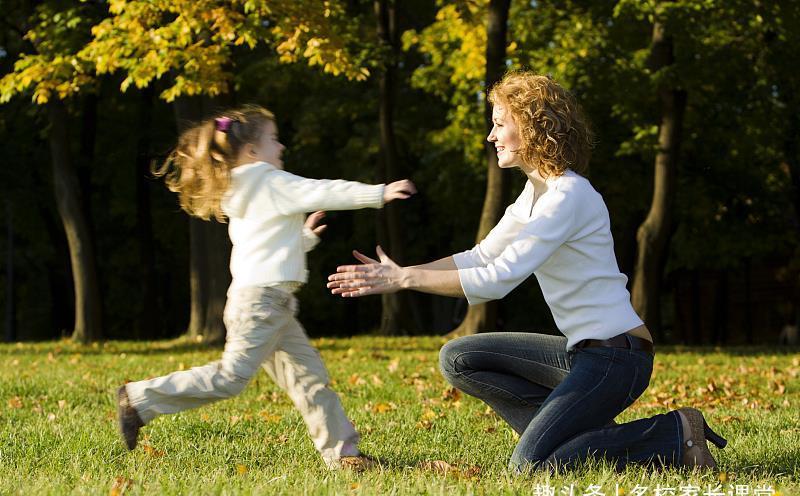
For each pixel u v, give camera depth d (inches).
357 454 234.5
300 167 1301.7
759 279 1956.2
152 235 1454.2
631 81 910.4
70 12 794.2
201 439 291.0
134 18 717.3
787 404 413.1
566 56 920.9
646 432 220.5
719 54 906.7
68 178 987.3
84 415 349.4
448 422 335.3
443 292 206.8
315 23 709.3
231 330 216.5
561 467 215.6
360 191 206.4
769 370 595.2
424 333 1185.4
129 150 1279.5
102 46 722.2
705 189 1174.3
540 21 954.1
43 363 670.5
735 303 1998.0
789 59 983.6
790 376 565.3
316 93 1170.6
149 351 812.6
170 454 263.3
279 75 1010.7
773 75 1000.9
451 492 194.4
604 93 962.1
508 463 238.5
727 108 1038.4
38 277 1888.5
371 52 871.1
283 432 308.0
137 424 215.8
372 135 1189.1
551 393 220.8
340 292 205.3
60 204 988.6
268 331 215.6
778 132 1044.5
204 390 215.0
